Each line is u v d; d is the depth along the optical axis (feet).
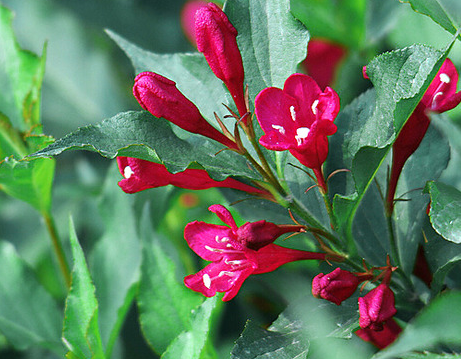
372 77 1.28
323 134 1.25
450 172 1.57
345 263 1.34
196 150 1.30
